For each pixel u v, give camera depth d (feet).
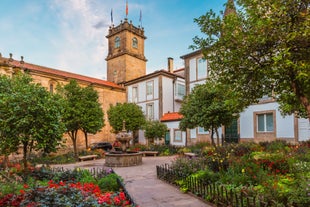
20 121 25.21
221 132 62.08
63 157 50.80
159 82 89.97
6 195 15.15
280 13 13.39
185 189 21.04
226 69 17.47
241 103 18.47
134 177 29.43
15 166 31.76
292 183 17.15
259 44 14.64
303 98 14.62
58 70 94.84
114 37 118.73
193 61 70.69
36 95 27.53
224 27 16.11
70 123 53.31
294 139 47.34
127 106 77.05
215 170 24.30
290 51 13.78
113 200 14.11
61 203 12.48
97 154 57.21
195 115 44.45
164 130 68.80
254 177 18.84
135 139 93.15
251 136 55.57
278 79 16.14
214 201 17.02
